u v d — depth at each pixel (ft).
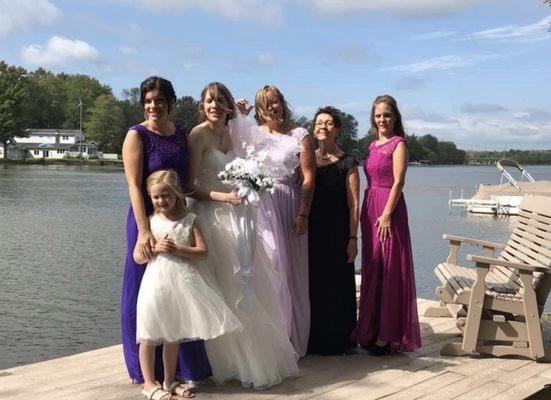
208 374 12.34
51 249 60.75
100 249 61.16
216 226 12.26
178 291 11.23
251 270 12.29
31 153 351.46
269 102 13.87
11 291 42.24
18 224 80.48
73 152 356.38
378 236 14.43
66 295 41.27
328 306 14.49
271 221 13.37
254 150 13.12
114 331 33.19
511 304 14.43
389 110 14.55
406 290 14.35
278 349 12.73
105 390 12.13
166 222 11.45
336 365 13.96
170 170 11.59
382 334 14.30
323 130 14.37
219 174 12.03
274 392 12.16
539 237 16.08
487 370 13.74
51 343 30.86
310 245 14.52
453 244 18.49
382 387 12.55
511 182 111.75
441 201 142.00
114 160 344.28
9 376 13.00
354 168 14.47
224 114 12.53
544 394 12.80
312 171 13.80
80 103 375.66
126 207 105.29
